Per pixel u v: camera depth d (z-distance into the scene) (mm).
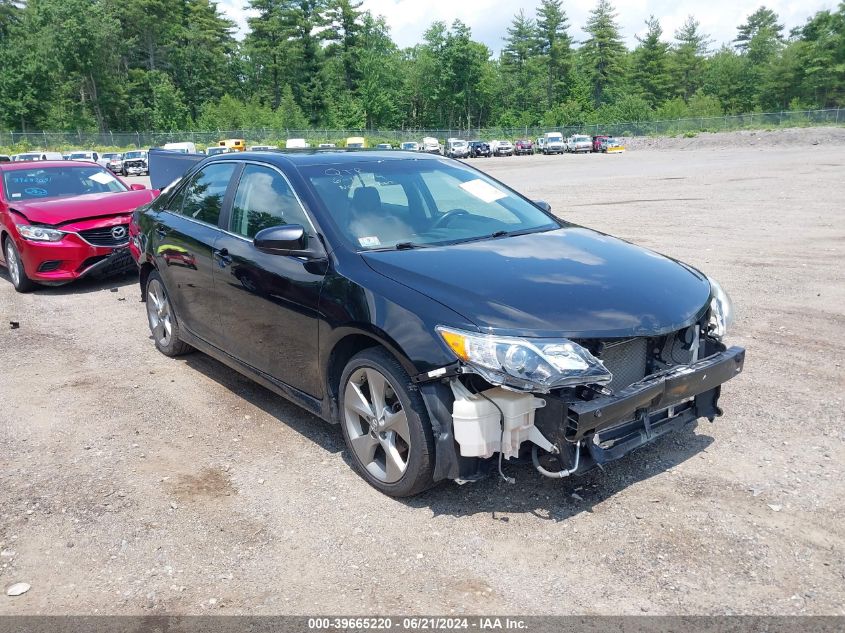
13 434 4453
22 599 2836
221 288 4609
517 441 3078
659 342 3357
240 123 87875
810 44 92188
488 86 106688
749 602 2660
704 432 4121
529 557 2994
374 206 4125
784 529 3117
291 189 4211
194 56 99312
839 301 6941
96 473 3902
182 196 5480
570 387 3000
